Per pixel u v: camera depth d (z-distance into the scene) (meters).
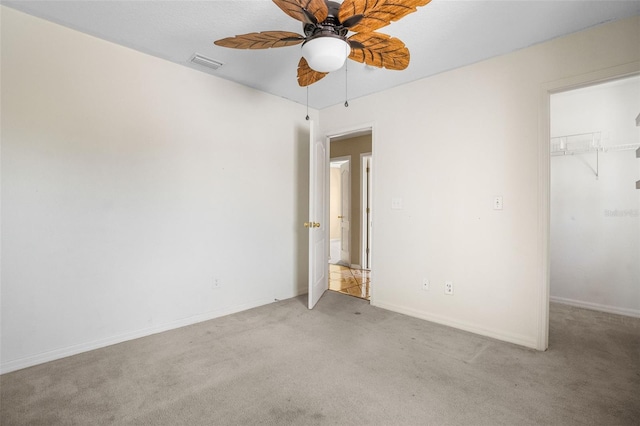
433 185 2.90
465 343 2.44
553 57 2.27
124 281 2.44
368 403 1.69
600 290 3.29
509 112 2.47
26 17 2.02
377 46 1.62
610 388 1.83
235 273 3.13
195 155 2.83
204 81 2.88
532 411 1.62
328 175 4.03
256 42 1.61
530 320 2.38
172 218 2.69
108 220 2.36
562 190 3.51
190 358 2.18
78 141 2.22
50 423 1.52
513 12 1.93
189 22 2.08
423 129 2.96
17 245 2.01
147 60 2.53
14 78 1.99
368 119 3.41
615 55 2.04
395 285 3.18
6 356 1.98
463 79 2.70
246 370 2.02
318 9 1.29
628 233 3.16
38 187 2.08
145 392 1.78
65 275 2.18
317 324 2.82
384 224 3.26
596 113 3.32
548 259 2.33
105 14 2.01
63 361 2.12
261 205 3.35
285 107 3.57
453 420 1.55
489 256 2.58
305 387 1.83
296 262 3.74
